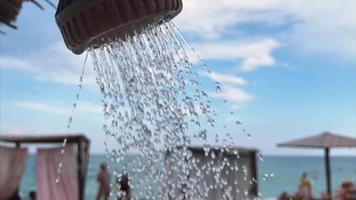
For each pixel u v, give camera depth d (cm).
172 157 213
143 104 211
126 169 223
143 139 214
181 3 183
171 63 209
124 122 214
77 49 185
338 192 1542
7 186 1075
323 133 1856
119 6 167
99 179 1096
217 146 215
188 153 211
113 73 206
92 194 3381
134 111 212
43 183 995
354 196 1480
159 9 171
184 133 212
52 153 1009
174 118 212
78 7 168
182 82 212
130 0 167
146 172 219
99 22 168
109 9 166
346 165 12381
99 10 167
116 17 167
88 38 173
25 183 5297
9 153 1077
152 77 208
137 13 168
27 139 1084
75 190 996
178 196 211
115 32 191
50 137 1067
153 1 169
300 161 14100
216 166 213
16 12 239
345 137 1816
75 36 174
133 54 201
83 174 1055
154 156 215
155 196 216
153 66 206
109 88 211
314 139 1825
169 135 212
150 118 212
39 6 235
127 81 206
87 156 1101
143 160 218
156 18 190
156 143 213
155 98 210
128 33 193
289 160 14475
